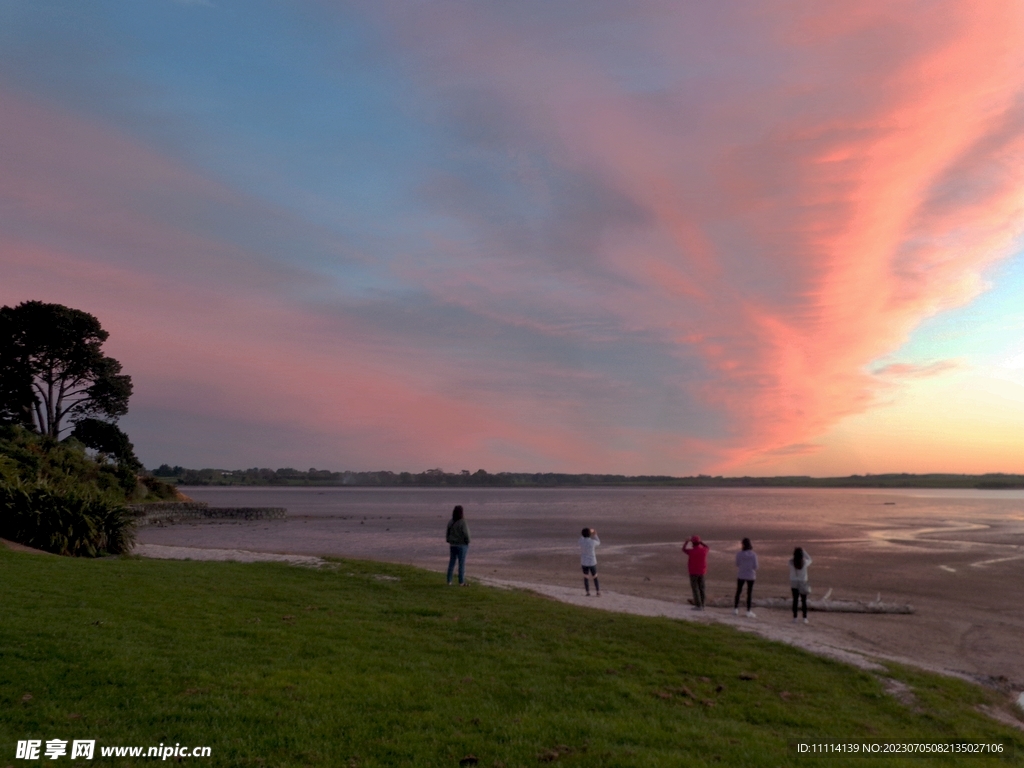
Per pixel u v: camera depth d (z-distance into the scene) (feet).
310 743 23.20
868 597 81.97
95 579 51.62
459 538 61.26
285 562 73.00
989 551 135.03
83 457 209.77
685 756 24.31
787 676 37.42
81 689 26.48
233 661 31.73
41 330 214.07
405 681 30.94
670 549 136.77
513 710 28.43
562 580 91.04
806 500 549.13
